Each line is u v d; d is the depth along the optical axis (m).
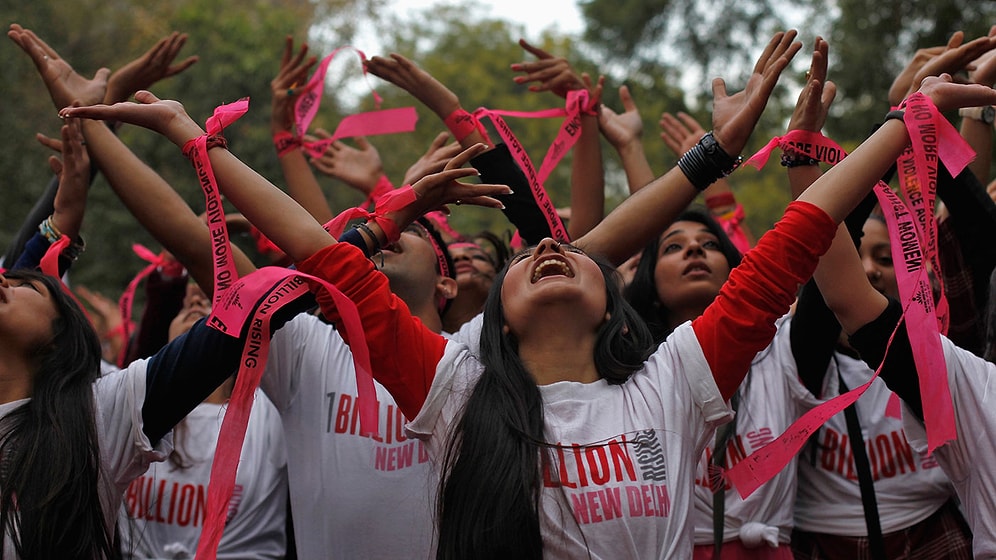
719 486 2.84
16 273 2.92
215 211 2.63
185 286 4.22
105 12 17.06
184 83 15.16
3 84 14.39
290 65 4.31
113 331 5.98
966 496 2.84
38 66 3.43
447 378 2.66
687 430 2.65
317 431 3.14
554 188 17.50
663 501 2.54
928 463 3.43
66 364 2.80
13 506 2.62
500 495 2.48
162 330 4.20
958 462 2.83
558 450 2.56
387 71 3.81
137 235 13.46
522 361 2.77
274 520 3.84
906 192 2.82
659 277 3.88
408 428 2.67
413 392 2.65
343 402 3.14
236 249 3.41
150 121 2.73
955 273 3.59
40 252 3.34
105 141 3.33
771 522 3.34
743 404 3.43
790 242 2.63
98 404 2.79
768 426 3.39
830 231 2.65
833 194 2.67
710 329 2.68
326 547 3.07
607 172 18.81
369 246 2.77
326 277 2.62
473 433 2.57
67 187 3.35
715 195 4.71
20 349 2.81
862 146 2.73
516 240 4.61
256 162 14.45
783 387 3.43
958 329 3.59
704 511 3.35
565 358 2.77
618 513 2.50
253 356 2.61
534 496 2.50
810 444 3.51
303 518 3.12
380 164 4.45
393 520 3.03
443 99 3.79
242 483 3.79
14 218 13.81
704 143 3.19
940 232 3.71
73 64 16.03
